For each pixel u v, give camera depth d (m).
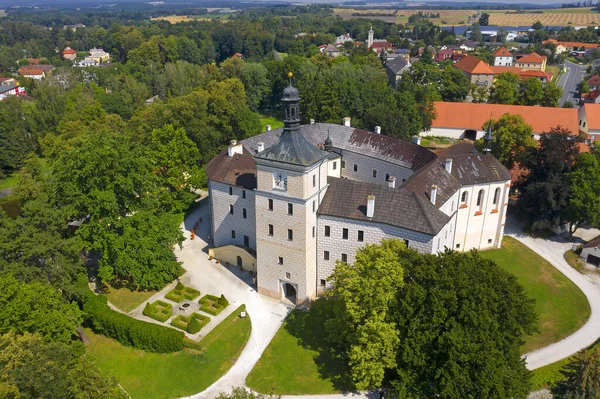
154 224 78.81
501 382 50.03
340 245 72.75
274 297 77.25
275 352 66.56
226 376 63.19
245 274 84.31
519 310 54.34
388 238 68.69
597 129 148.50
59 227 71.88
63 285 67.31
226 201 87.06
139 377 63.69
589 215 88.94
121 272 76.12
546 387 58.06
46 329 58.91
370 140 104.06
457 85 192.75
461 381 49.72
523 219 103.62
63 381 46.19
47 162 131.88
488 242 92.06
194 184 108.00
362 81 172.88
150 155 99.62
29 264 66.31
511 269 84.81
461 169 86.56
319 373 62.81
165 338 66.12
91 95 178.50
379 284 55.38
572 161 94.31
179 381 62.75
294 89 65.06
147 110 142.00
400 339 56.06
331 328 64.06
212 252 88.44
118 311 74.19
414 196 68.62
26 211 68.62
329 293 63.09
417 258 59.19
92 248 76.50
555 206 91.19
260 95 195.62
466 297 53.78
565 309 74.88
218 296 78.19
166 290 79.88
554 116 149.12
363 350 56.34
